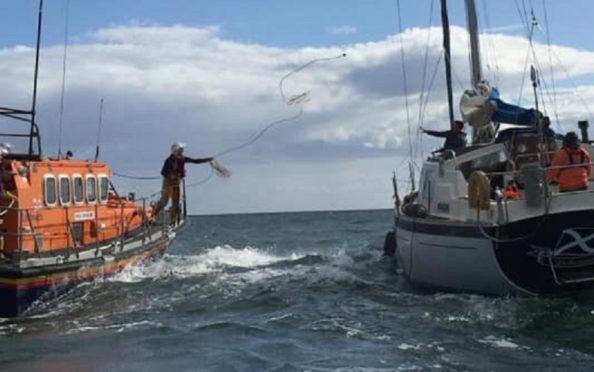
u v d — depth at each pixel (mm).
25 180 14211
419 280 14867
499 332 10922
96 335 11438
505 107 15289
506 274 12750
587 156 12836
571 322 11383
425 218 14266
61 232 15148
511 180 14242
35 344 10867
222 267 19859
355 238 33969
